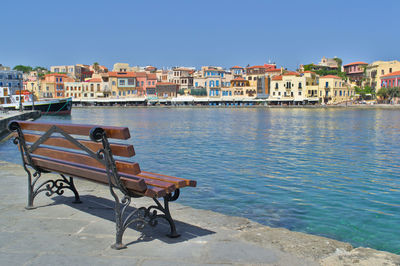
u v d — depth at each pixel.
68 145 5.47
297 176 13.30
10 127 6.42
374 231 7.12
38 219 5.79
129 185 4.63
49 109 85.81
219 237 5.09
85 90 156.25
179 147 23.00
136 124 52.19
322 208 8.83
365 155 19.41
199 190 10.71
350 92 147.62
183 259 4.28
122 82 157.12
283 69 158.62
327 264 4.18
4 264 4.10
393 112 104.56
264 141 27.12
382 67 151.88
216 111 117.81
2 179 8.79
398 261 4.29
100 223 5.60
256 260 4.27
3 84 93.75
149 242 4.84
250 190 10.82
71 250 4.53
